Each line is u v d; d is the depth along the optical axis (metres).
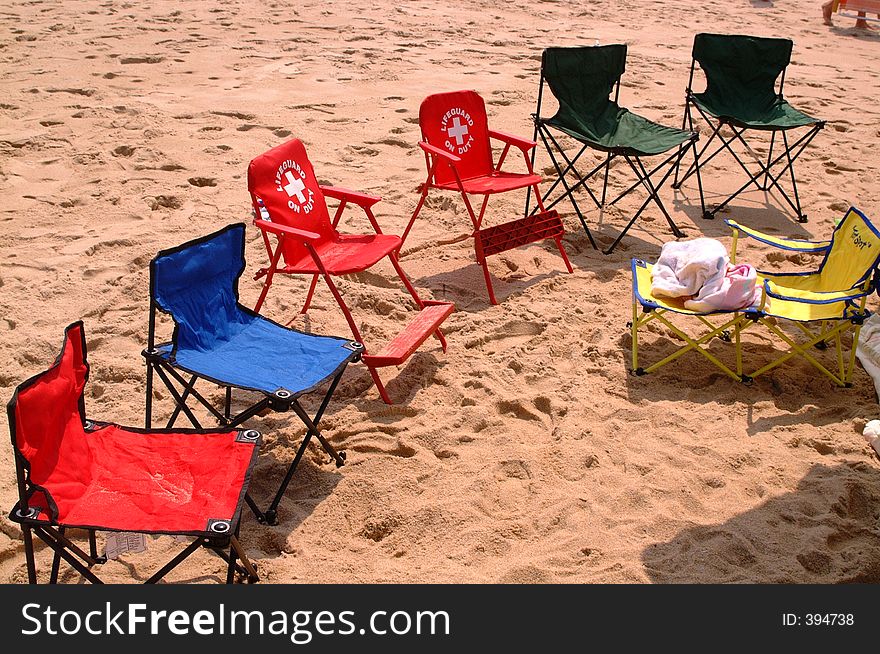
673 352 4.92
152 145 7.60
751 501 3.76
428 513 3.66
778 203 7.24
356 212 6.57
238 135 7.95
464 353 4.86
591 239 6.20
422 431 4.16
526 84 10.02
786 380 4.66
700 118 9.12
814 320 4.46
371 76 10.05
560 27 13.68
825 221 6.89
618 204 7.04
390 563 3.43
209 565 3.40
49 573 3.31
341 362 3.90
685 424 4.27
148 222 6.28
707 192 7.41
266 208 4.58
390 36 12.24
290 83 9.64
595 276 5.83
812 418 4.36
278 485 3.84
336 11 13.69
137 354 4.70
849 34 14.92
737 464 3.98
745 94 7.19
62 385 3.02
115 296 5.26
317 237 4.34
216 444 3.33
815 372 4.76
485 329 5.11
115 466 3.21
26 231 6.07
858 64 12.55
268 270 4.57
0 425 4.09
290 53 10.96
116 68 9.91
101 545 3.48
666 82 10.60
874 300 5.50
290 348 4.01
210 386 4.46
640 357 4.86
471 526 3.62
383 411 4.30
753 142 8.57
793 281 4.95
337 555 3.47
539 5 15.39
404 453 4.06
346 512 3.70
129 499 3.06
